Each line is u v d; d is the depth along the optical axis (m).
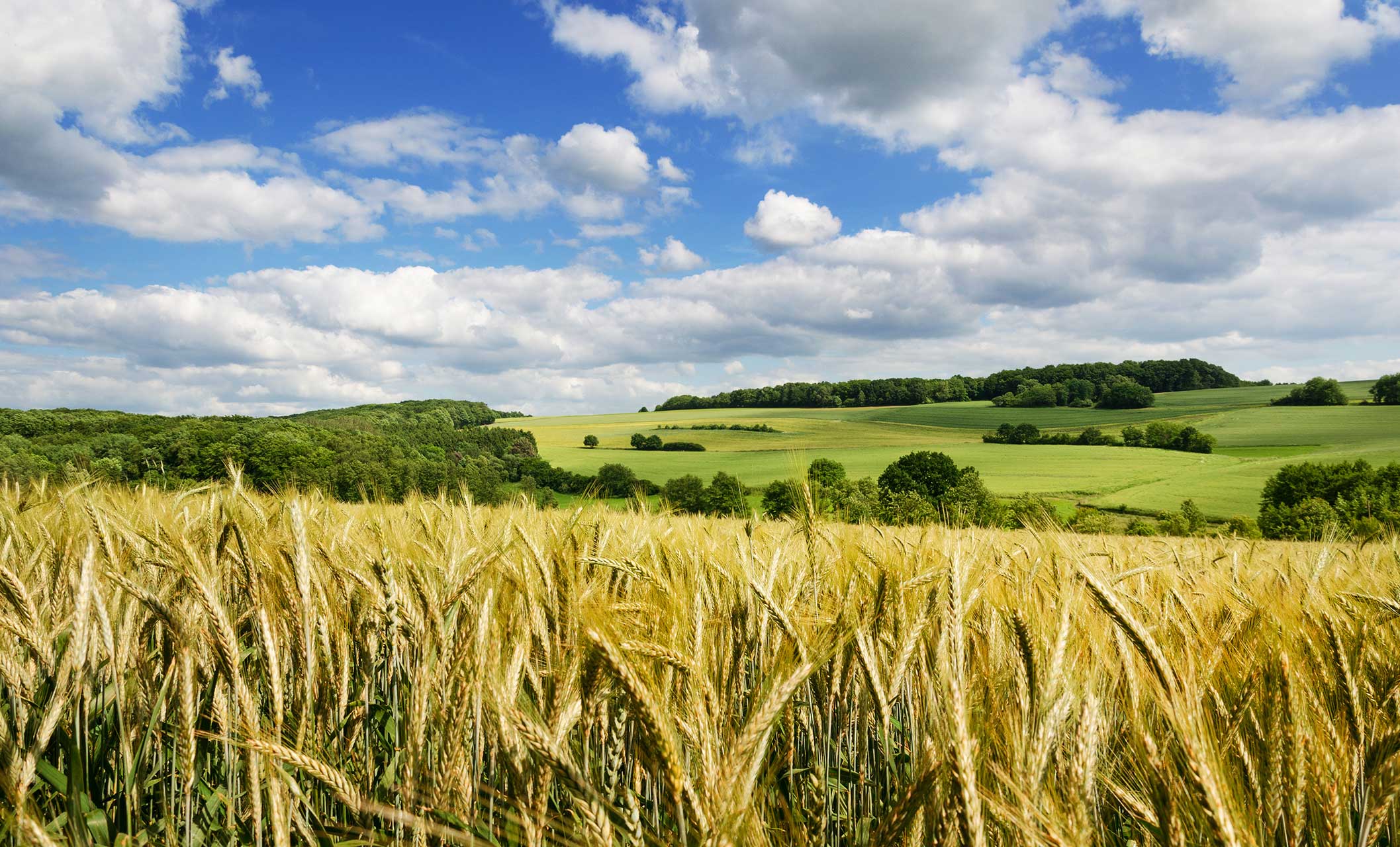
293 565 2.25
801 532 4.21
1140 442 105.06
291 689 2.36
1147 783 1.87
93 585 2.16
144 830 2.27
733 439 116.56
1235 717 1.96
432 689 2.26
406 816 1.87
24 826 1.67
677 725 1.79
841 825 2.60
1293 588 3.66
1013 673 2.29
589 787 1.46
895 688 2.23
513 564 2.88
